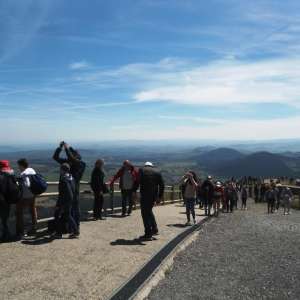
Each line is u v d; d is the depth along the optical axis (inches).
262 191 1737.2
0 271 348.2
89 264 382.9
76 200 503.8
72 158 503.2
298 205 1408.7
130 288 317.4
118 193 782.5
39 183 474.0
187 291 352.5
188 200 694.5
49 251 423.2
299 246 619.2
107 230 561.3
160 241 509.7
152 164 527.5
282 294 366.3
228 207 1204.5
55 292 303.7
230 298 345.1
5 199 442.9
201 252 522.3
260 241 649.0
